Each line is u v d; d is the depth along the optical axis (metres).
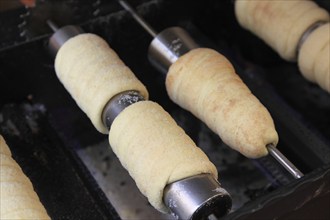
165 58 0.68
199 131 0.82
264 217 0.53
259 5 0.72
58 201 0.68
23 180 0.56
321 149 0.69
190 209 0.52
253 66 0.88
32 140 0.73
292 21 0.70
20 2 0.73
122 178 0.78
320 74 0.68
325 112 0.84
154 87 0.83
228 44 0.88
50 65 0.75
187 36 0.69
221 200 0.53
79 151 0.81
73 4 0.73
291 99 0.86
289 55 0.72
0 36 0.71
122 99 0.61
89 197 0.69
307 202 0.57
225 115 0.60
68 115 0.79
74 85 0.63
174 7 0.81
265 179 0.78
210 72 0.63
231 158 0.80
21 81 0.75
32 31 0.72
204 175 0.54
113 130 0.58
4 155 0.58
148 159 0.55
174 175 0.53
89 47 0.65
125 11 0.76
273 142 0.60
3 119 0.74
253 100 0.61
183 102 0.65
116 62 0.64
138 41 0.79
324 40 0.67
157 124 0.57
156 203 0.55
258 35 0.75
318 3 0.76
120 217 0.72
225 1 0.83
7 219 0.52
